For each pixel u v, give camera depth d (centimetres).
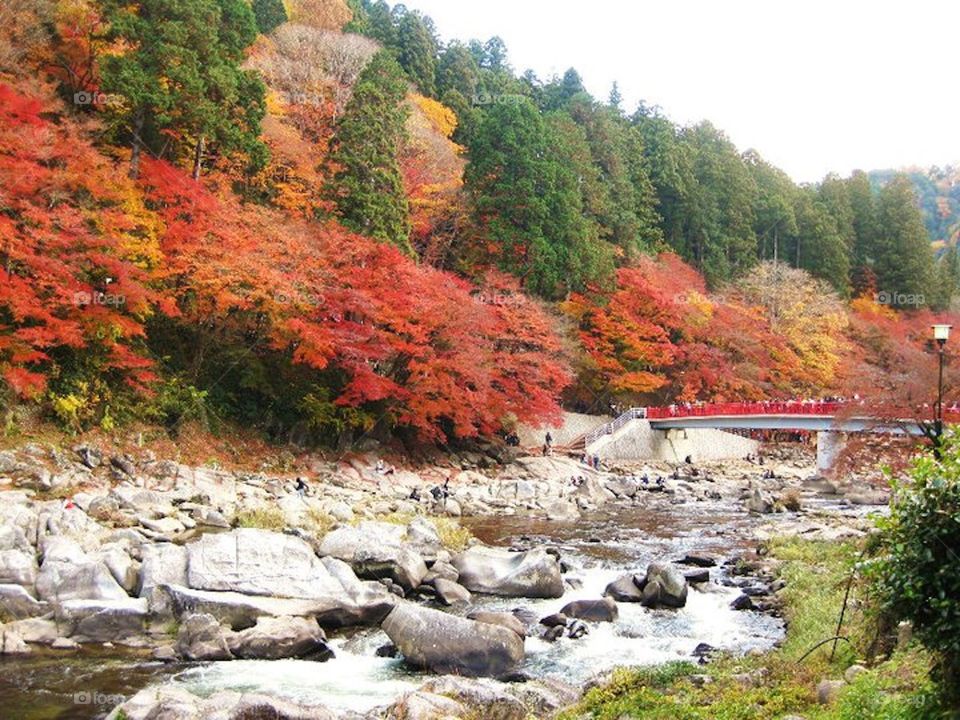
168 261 3002
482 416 4097
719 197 7844
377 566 1839
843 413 2925
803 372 6494
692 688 1174
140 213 2919
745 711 1007
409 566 1861
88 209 2694
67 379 2803
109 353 2905
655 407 5788
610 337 5225
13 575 1530
